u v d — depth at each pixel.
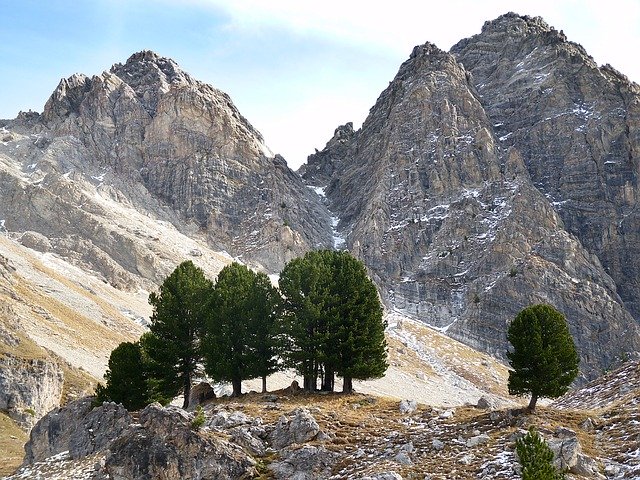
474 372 188.38
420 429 53.69
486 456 46.53
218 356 69.00
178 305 71.81
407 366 182.25
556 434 48.78
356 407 61.47
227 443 51.12
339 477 47.66
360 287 71.12
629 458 45.00
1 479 58.97
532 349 53.34
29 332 124.62
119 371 68.44
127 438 51.03
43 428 65.38
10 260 168.62
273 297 71.81
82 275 196.12
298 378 135.25
